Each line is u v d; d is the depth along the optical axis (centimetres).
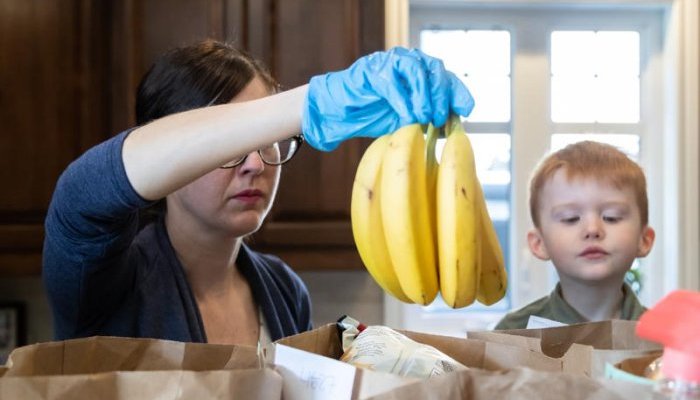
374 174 61
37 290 230
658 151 238
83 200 73
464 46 238
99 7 198
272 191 105
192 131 70
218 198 98
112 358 63
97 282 84
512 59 238
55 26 198
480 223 62
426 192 61
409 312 238
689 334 46
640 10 237
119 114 198
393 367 62
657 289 237
